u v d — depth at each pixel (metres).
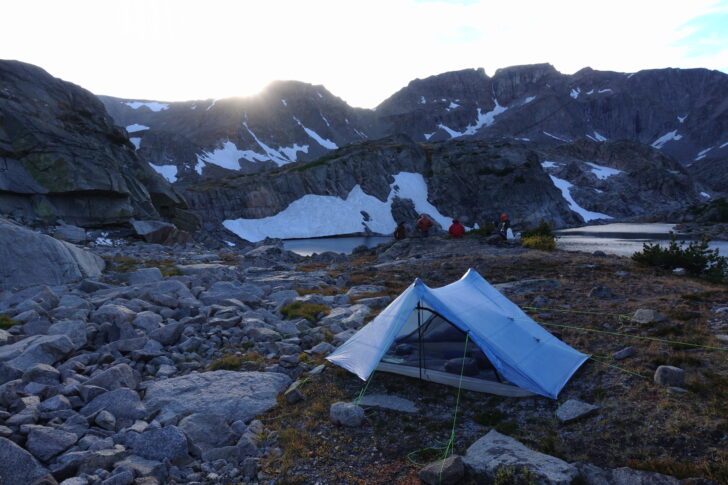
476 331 7.06
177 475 5.02
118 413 6.25
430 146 138.50
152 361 8.45
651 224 95.44
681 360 7.08
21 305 10.51
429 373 7.27
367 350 7.43
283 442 5.71
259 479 5.00
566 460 4.99
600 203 132.88
